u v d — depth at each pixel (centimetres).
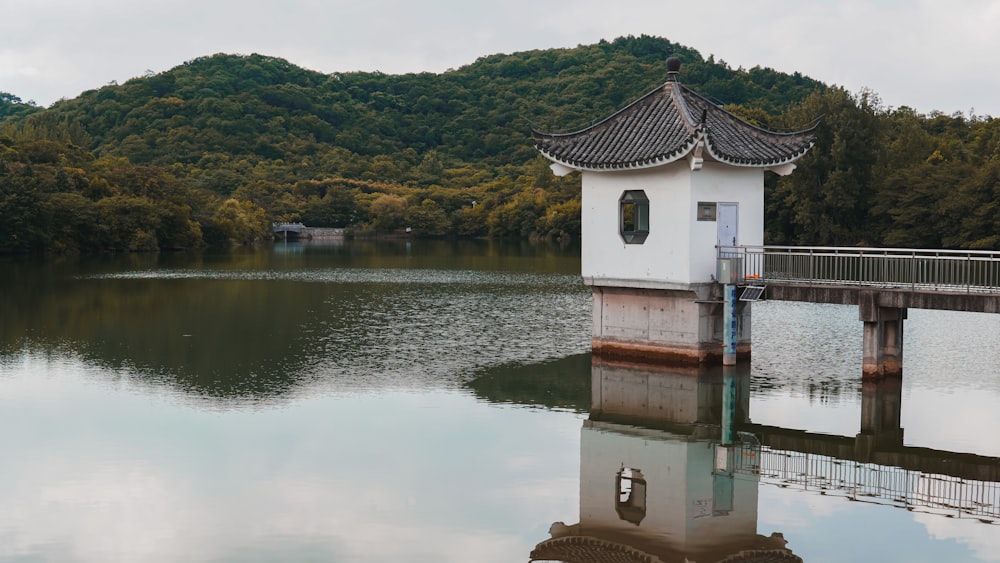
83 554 1833
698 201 3359
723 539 1923
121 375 3462
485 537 1928
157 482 2244
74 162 13850
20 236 10425
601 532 1959
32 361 3722
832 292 3219
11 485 2219
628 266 3547
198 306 5591
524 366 3669
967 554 1839
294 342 4238
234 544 1881
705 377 3406
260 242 15362
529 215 16175
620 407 3031
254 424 2778
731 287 3334
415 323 4869
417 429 2744
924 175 8606
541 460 2459
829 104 8944
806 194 9019
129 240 11775
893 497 2189
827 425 2827
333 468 2361
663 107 3659
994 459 2491
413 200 18112
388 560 1808
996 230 7881
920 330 4622
